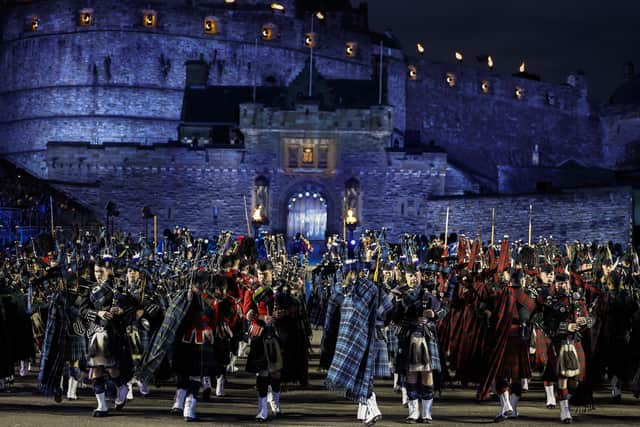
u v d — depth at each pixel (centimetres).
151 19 10288
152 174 7838
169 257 2431
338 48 11081
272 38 10675
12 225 5472
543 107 13200
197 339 1449
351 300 1447
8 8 10575
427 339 1489
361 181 7912
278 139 7900
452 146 12231
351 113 7919
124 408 1573
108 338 1487
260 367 1466
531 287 1623
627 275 1977
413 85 11881
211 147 7850
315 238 7900
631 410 1703
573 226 7056
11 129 10438
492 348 1552
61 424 1350
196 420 1435
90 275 1562
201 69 10038
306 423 1438
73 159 7800
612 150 13450
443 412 1620
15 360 1923
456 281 1744
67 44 10194
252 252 1917
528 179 10900
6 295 1923
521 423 1490
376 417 1417
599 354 1861
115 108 10138
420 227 7881
